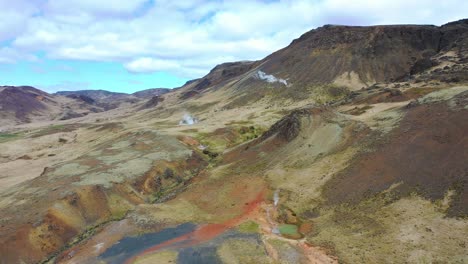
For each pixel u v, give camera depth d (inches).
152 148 2787.9
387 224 1336.1
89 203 1865.2
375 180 1601.9
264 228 1541.6
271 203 1739.7
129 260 1364.4
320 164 1920.5
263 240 1429.6
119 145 2982.3
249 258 1310.3
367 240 1290.6
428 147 1601.9
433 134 1654.8
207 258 1336.1
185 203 1872.5
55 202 1776.6
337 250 1280.8
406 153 1647.4
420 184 1456.7
